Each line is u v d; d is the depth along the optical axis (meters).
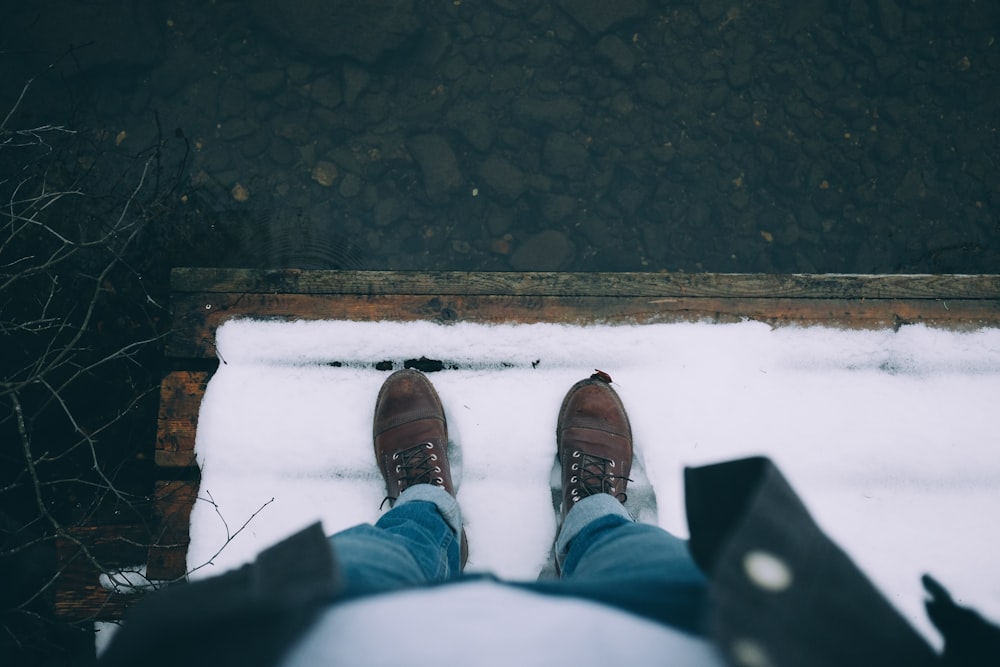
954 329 2.10
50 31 3.29
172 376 2.04
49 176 2.97
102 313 2.64
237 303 2.09
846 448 2.01
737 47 3.53
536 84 3.49
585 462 1.89
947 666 0.63
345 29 3.40
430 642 0.61
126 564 2.05
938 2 3.51
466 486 1.98
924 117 3.46
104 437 2.52
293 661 0.57
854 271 3.35
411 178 3.39
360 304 2.10
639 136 3.46
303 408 2.03
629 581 0.85
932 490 1.98
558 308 2.11
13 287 2.53
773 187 3.42
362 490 1.98
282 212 3.28
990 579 1.90
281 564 0.74
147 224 2.85
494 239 3.36
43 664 2.16
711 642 0.63
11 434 2.46
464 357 2.09
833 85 3.50
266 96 3.42
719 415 2.04
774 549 0.65
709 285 2.12
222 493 1.95
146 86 3.38
